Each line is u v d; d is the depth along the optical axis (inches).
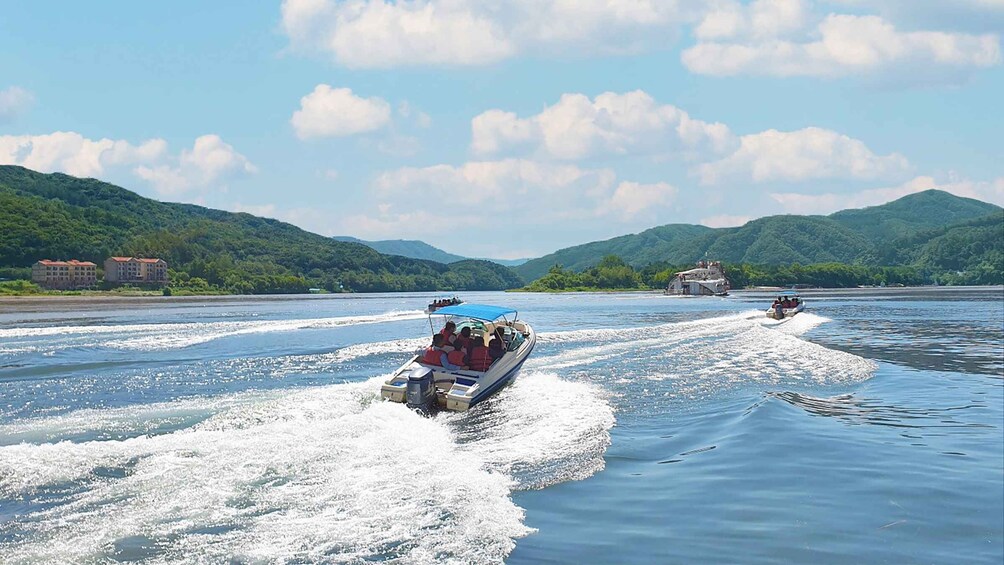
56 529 273.6
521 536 292.2
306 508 299.4
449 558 257.9
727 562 277.0
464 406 558.6
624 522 315.6
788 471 408.2
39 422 489.1
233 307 2903.5
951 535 315.9
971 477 405.7
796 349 1003.3
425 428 465.4
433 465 365.1
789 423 529.7
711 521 321.4
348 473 348.2
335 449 392.2
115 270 5506.9
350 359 894.4
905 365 936.3
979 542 308.0
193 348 1023.0
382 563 249.8
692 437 483.5
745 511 336.8
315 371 788.0
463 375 609.6
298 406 538.3
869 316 2162.9
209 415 507.2
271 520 285.1
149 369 791.7
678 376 756.0
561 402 598.2
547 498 346.3
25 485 325.1
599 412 555.5
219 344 1083.3
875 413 595.5
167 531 272.7
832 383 747.4
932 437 507.2
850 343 1254.3
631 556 277.7
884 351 1120.2
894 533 315.9
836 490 375.2
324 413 512.7
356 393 599.5
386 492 321.4
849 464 427.2
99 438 443.5
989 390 727.7
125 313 2215.8
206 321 1697.8
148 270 5728.3
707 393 653.9
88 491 317.7
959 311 2482.8
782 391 679.1
